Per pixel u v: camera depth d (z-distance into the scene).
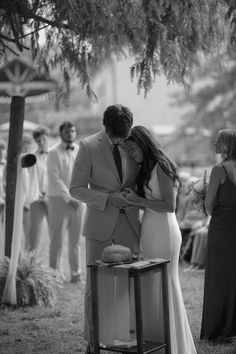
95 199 4.91
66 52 6.75
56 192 8.46
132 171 5.02
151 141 4.90
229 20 6.51
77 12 5.97
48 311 6.83
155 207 4.87
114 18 6.25
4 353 5.40
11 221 7.32
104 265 4.55
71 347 5.56
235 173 5.53
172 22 6.16
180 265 9.73
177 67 6.19
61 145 8.62
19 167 6.83
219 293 5.54
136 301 4.44
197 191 6.05
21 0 5.98
